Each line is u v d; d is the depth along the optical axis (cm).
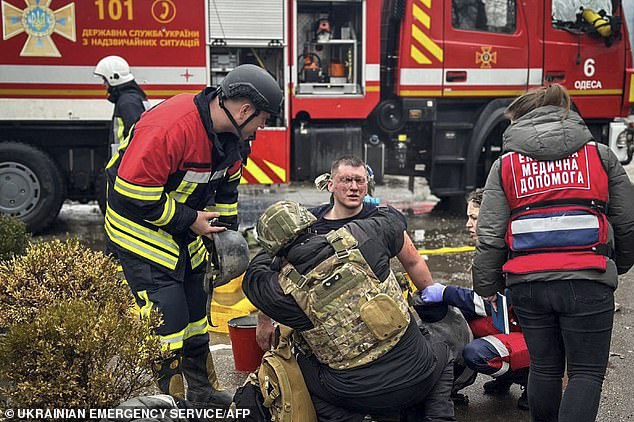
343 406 307
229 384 421
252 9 789
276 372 308
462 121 876
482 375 446
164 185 340
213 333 514
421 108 847
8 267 305
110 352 274
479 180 918
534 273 317
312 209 365
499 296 360
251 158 819
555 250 319
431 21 834
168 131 333
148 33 765
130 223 348
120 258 354
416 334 308
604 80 878
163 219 338
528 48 856
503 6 849
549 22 859
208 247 361
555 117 323
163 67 773
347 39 833
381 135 878
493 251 333
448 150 873
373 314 292
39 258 304
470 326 399
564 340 323
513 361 373
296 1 803
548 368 330
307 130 831
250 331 427
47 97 753
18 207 778
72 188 813
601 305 315
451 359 327
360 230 309
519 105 335
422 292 385
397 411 310
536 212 321
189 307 378
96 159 809
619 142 898
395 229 318
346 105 832
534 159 323
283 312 299
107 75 583
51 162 780
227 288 567
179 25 771
